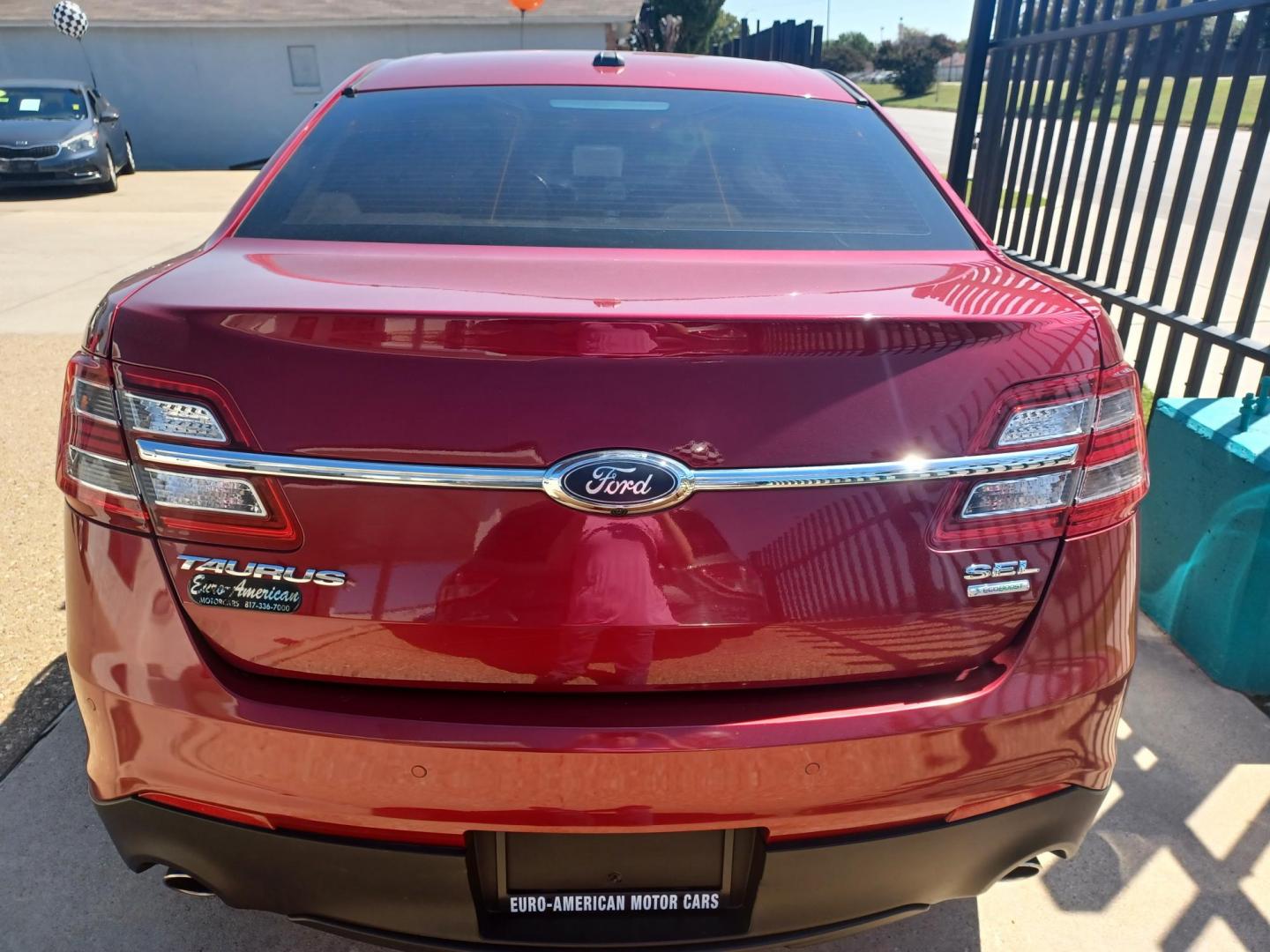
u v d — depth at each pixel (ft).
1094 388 4.55
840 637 4.38
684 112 6.91
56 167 42.50
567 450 4.10
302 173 6.17
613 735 4.24
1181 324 10.19
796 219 5.95
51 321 21.93
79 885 6.55
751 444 4.17
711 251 5.49
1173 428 9.37
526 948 4.68
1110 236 28.32
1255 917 6.45
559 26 62.64
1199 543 8.98
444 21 61.62
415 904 4.59
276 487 4.17
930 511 4.37
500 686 4.33
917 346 4.26
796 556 4.26
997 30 15.02
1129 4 11.18
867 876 4.68
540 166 6.21
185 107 62.90
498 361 4.08
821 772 4.38
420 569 4.19
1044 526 4.56
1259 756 7.92
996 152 15.40
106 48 61.21
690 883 4.65
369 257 5.18
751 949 4.78
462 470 4.11
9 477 13.24
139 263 28.45
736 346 4.12
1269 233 9.07
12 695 8.44
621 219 5.78
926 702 4.46
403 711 4.28
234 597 4.31
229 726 4.32
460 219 5.71
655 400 4.11
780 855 4.50
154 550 4.35
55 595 10.16
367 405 4.10
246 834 4.50
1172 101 10.48
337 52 62.44
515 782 4.27
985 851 4.82
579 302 4.27
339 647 4.30
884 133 7.06
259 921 6.34
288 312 4.10
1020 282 5.11
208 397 4.17
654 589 4.21
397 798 4.30
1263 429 8.68
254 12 61.26
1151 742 8.08
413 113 6.77
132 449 4.29
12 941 6.12
